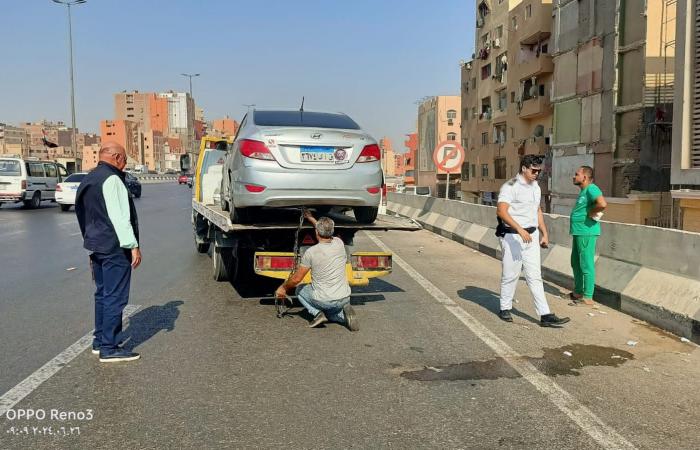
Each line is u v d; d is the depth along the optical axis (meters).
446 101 69.88
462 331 6.25
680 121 11.51
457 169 14.89
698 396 4.49
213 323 6.43
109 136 118.00
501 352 5.51
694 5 11.14
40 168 26.61
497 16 49.75
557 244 9.62
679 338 6.11
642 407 4.26
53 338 5.77
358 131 7.23
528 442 3.66
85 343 5.61
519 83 43.62
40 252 12.02
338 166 6.91
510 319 6.71
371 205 7.12
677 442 3.70
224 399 4.29
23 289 8.21
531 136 43.12
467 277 9.63
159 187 57.34
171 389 4.47
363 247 7.35
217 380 4.67
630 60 26.98
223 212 8.11
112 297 5.04
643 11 25.94
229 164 7.80
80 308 7.07
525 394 4.46
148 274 9.40
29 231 16.11
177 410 4.08
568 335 6.16
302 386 4.57
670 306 6.37
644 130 25.92
